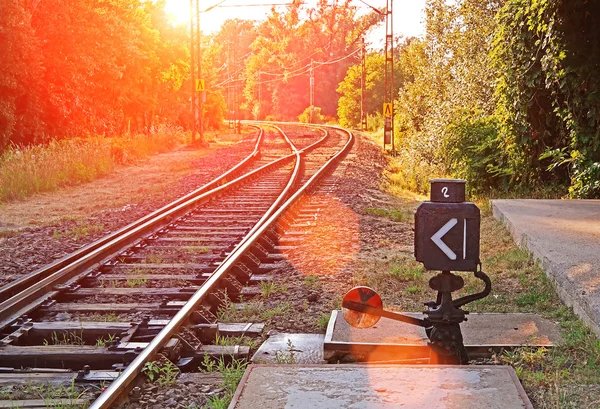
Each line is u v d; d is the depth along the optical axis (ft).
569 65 42.14
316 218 43.42
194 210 46.34
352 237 37.22
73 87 101.96
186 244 35.50
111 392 14.99
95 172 72.18
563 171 48.67
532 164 48.96
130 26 120.88
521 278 25.76
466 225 15.66
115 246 33.32
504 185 51.11
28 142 93.56
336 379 15.15
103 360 18.61
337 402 13.85
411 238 37.58
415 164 76.18
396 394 14.17
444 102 76.59
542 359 17.31
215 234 37.91
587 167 43.09
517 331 19.36
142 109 139.23
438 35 93.50
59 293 25.27
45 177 62.18
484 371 15.33
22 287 26.40
